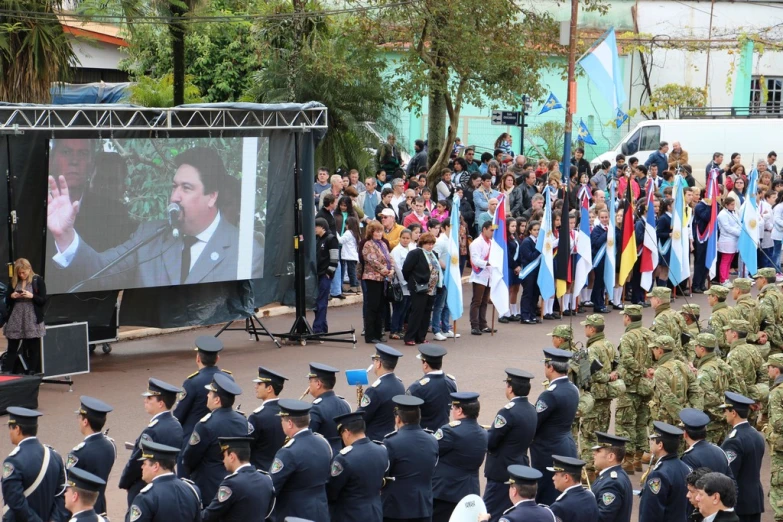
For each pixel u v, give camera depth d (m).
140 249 18.34
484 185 26.05
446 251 20.98
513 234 23.03
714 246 26.81
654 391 13.91
